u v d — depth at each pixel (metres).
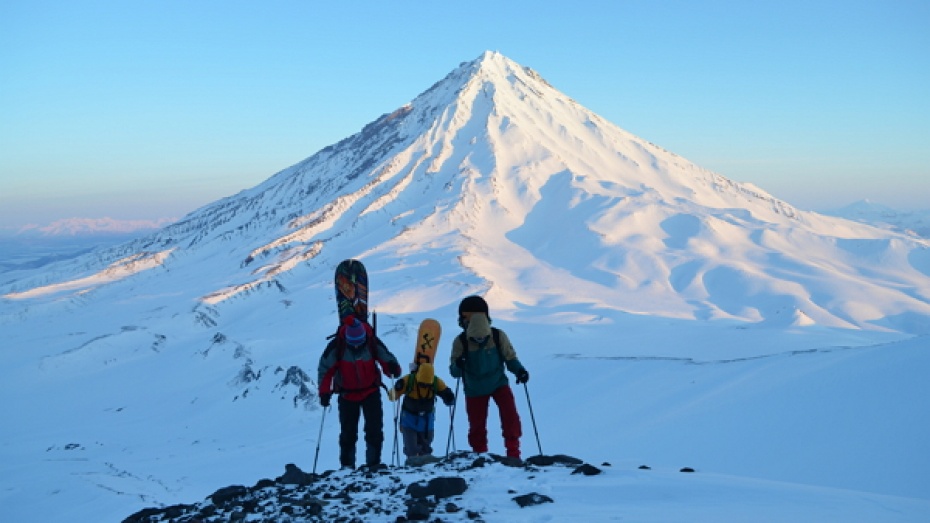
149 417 124.88
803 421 31.05
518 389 67.06
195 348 173.88
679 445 34.47
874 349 38.91
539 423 51.25
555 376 68.56
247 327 189.38
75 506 58.84
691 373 54.62
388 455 45.69
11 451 105.12
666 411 43.84
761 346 108.75
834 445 27.11
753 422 34.19
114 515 53.06
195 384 143.88
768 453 29.34
